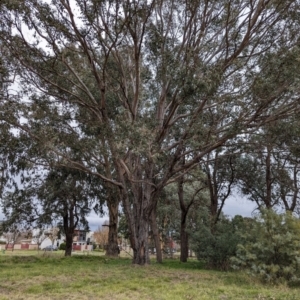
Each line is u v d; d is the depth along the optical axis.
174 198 27.75
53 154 13.90
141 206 15.72
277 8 11.87
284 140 14.29
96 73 13.59
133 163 16.47
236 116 14.42
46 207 22.11
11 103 13.60
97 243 58.62
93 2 11.19
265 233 11.67
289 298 8.45
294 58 10.41
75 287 9.35
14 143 14.26
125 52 16.11
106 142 14.93
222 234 16.62
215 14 13.35
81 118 15.77
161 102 15.55
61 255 23.03
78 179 21.33
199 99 12.01
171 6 14.30
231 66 13.89
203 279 11.77
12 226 21.83
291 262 11.09
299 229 11.52
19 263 16.42
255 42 12.70
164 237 34.38
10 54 12.88
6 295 8.14
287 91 11.33
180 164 16.08
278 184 21.72
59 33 12.57
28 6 11.66
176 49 13.21
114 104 16.22
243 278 11.88
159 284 10.29
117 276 11.60
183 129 15.48
